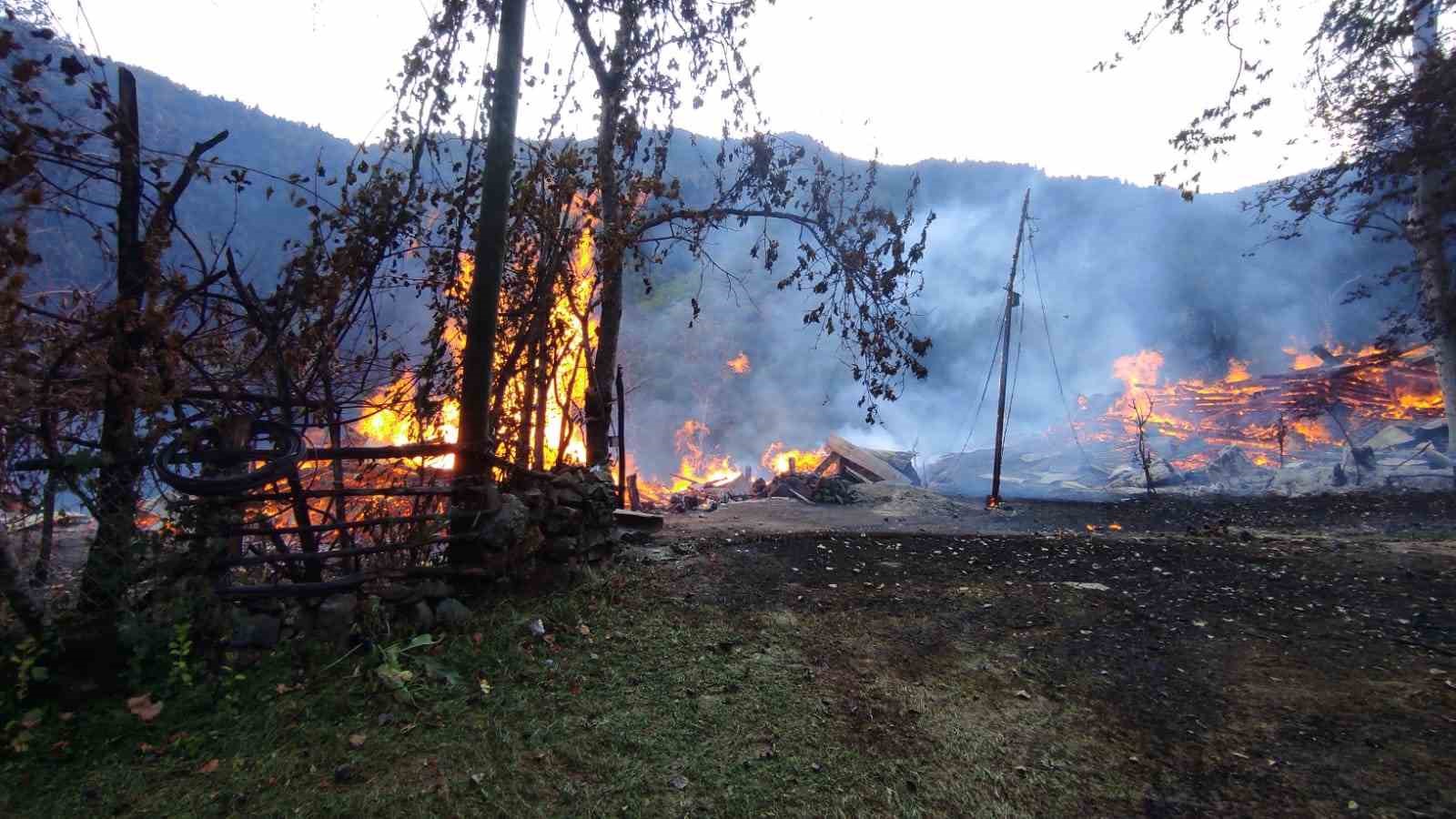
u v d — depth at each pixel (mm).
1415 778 2959
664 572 5734
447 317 5273
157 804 2641
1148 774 3049
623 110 7082
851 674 3979
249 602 3736
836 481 13594
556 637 4227
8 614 3309
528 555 4855
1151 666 4180
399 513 4750
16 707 3115
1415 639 4621
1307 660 4281
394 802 2691
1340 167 13359
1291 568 6676
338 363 4793
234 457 3760
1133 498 16906
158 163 3621
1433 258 15992
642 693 3623
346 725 3184
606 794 2805
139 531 3537
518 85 4758
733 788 2881
